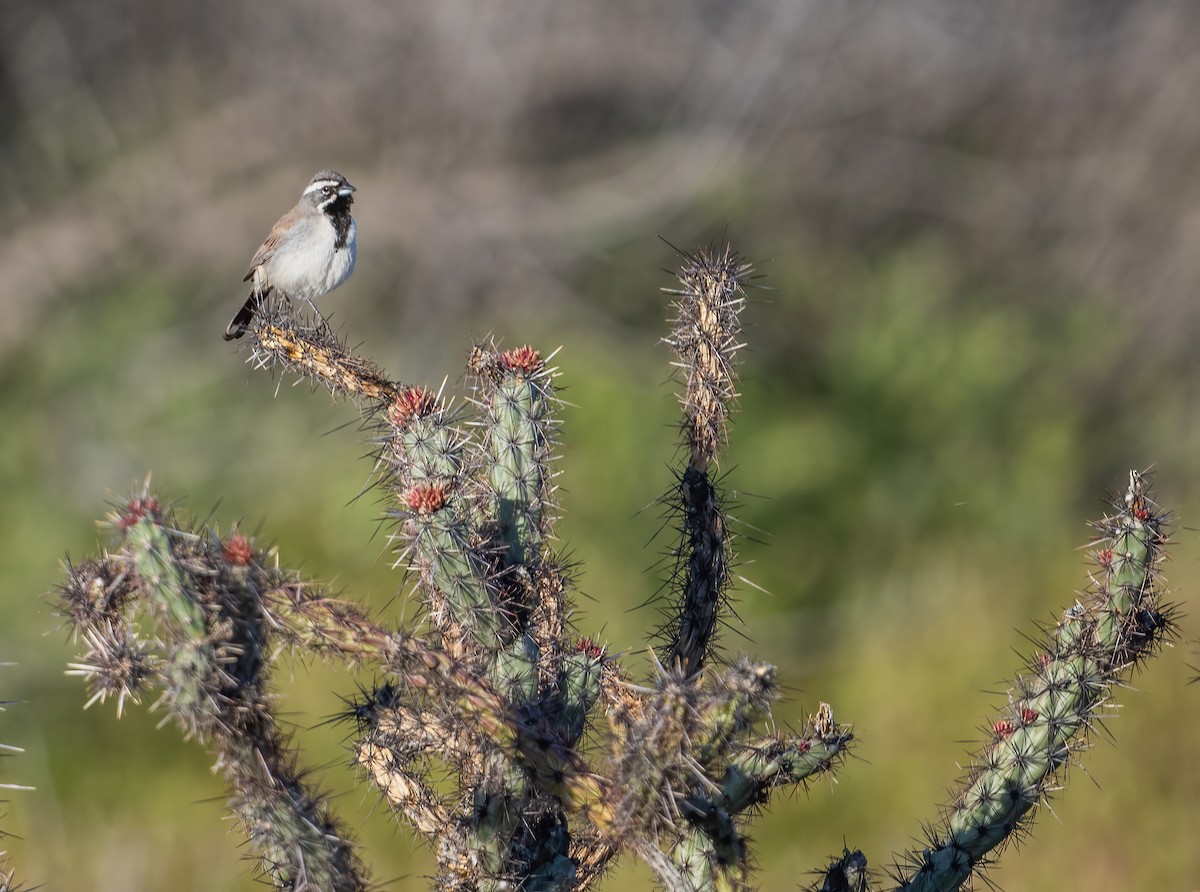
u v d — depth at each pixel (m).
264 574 4.03
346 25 25.48
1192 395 20.34
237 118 25.16
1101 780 10.34
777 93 25.12
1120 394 20.38
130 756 12.22
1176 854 9.80
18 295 22.72
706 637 5.68
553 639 5.14
